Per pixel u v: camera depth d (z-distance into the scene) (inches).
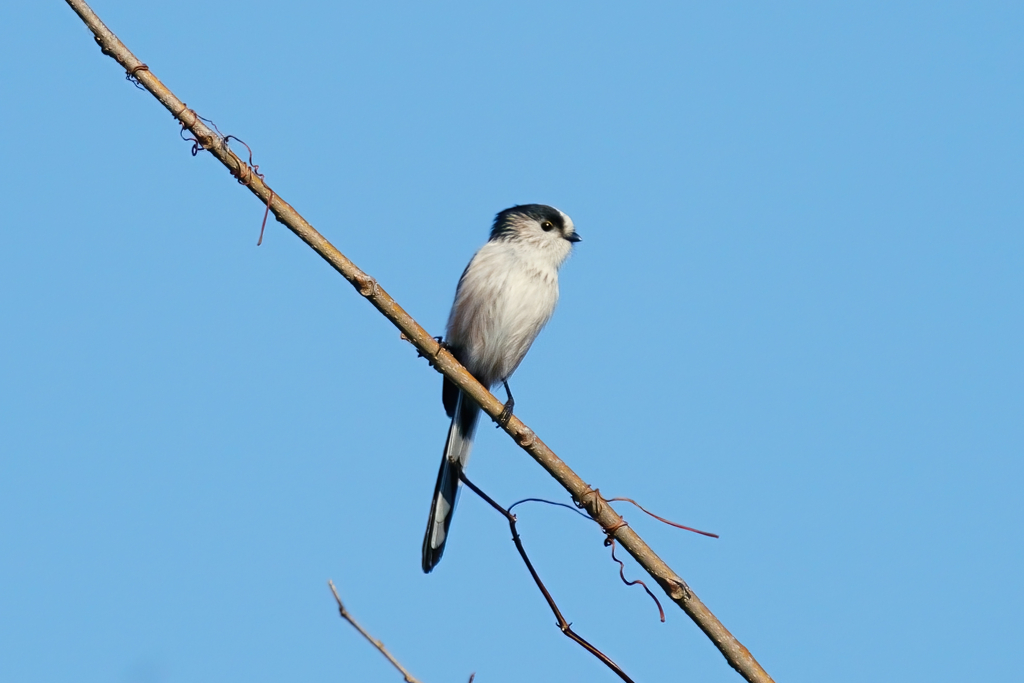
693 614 275.1
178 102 286.2
